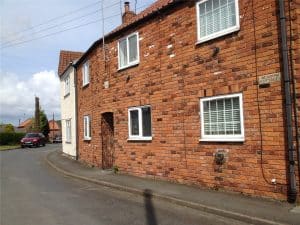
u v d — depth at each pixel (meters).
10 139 54.12
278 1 9.88
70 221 9.15
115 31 16.78
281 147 9.80
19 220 9.40
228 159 11.20
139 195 12.15
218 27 11.66
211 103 11.85
